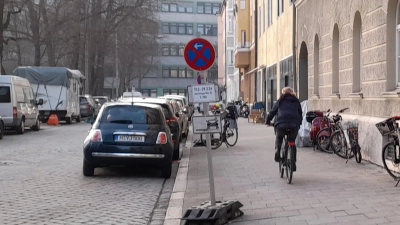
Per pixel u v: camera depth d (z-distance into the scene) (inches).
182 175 461.4
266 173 448.5
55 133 986.1
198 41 326.3
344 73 578.9
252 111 1316.4
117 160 446.9
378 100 468.4
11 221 295.9
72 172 485.1
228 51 2534.5
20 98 954.1
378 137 461.4
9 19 1409.9
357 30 545.0
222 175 448.8
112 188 407.5
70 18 1560.0
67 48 1676.9
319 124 595.5
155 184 430.0
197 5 3683.6
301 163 496.1
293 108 391.2
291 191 358.3
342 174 426.0
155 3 1831.9
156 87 3580.2
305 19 800.3
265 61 1364.4
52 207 334.0
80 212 320.8
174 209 324.8
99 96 1803.6
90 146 448.5
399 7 438.3
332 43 631.2
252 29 1689.2
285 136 401.4
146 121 459.2
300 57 870.4
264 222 276.8
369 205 304.0
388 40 446.0
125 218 307.3
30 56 2164.1
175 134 589.3
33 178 447.5
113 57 2117.4
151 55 2672.2
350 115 550.0
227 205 282.2
